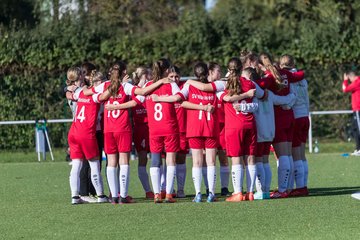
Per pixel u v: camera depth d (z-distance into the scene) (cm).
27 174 5372
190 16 7612
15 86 7175
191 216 3216
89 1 8906
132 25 8975
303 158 3934
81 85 3769
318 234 2761
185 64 7494
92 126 3659
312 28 7594
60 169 5703
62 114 7125
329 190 4116
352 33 7488
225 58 7494
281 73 3800
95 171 3719
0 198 4041
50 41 7275
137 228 2959
